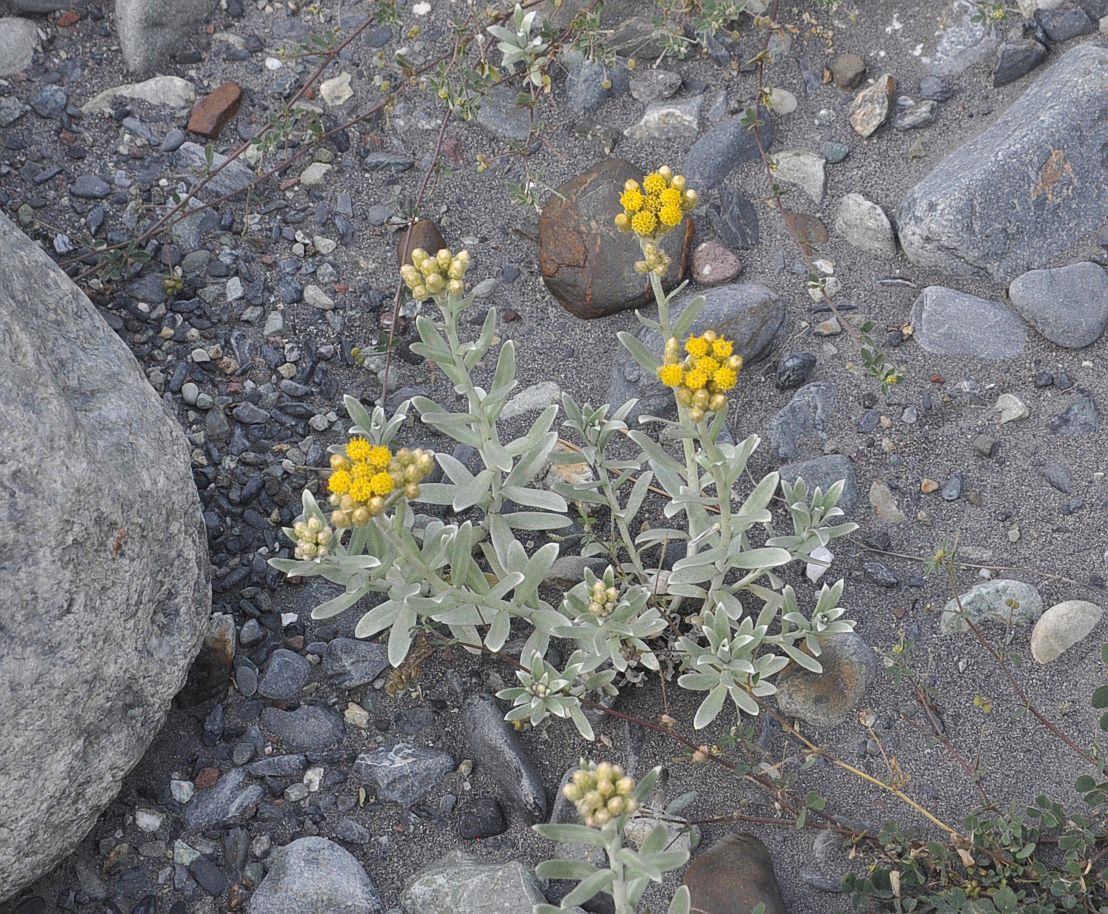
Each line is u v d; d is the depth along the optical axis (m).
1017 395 0.66
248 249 0.74
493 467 0.59
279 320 0.72
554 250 0.71
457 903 0.56
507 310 0.72
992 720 0.60
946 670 0.61
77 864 0.58
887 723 0.60
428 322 0.57
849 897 0.57
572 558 0.64
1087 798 0.55
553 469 0.67
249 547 0.66
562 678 0.57
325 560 0.56
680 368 0.52
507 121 0.77
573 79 0.77
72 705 0.53
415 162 0.77
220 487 0.67
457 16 0.80
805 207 0.73
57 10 0.80
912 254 0.70
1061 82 0.70
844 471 0.65
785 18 0.78
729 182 0.74
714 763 0.60
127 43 0.79
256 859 0.59
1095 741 0.59
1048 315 0.67
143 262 0.72
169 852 0.59
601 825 0.47
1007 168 0.68
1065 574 0.62
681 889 0.50
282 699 0.62
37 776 0.52
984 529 0.64
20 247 0.57
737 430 0.68
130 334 0.71
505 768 0.59
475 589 0.56
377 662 0.63
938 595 0.63
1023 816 0.58
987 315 0.68
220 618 0.63
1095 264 0.68
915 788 0.59
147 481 0.56
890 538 0.64
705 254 0.72
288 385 0.70
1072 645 0.61
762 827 0.59
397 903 0.58
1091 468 0.64
